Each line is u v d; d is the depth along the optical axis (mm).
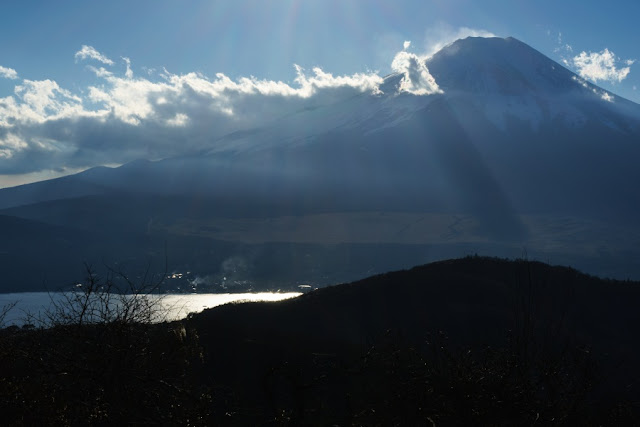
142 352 9477
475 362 9195
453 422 8477
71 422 9180
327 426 8867
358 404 9039
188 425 9078
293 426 8727
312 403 9773
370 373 9195
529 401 8453
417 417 8688
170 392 9461
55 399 9438
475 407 8414
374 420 8914
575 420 8781
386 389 9039
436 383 8656
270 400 8977
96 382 9227
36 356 9164
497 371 8805
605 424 10148
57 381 9562
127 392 9227
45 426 9047
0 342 9344
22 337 9523
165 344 10227
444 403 8719
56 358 9164
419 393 8781
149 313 9469
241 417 10141
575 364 9188
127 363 9250
